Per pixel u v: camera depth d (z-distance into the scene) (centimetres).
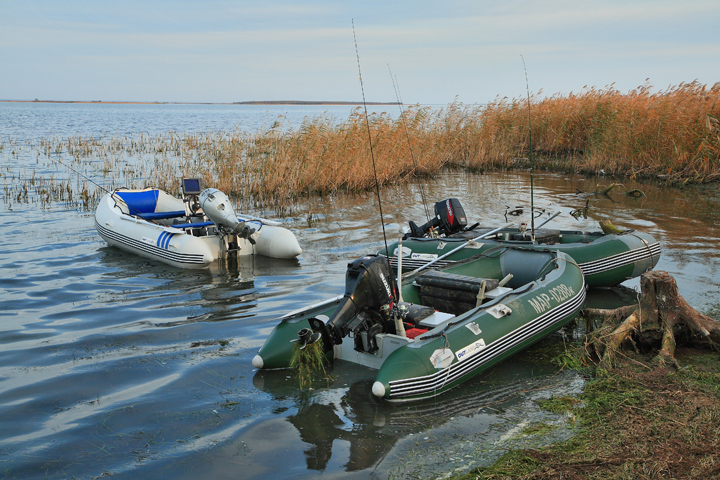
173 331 585
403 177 1777
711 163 1623
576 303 578
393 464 345
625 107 1805
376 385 415
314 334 443
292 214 1250
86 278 787
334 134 1667
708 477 312
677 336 522
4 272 805
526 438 370
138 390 453
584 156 2027
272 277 796
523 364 500
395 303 468
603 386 441
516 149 2281
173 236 865
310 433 386
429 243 816
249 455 360
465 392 445
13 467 348
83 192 1455
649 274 526
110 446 372
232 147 1803
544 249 653
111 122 6706
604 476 319
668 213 1170
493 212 1223
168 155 2458
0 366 496
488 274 654
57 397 441
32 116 8494
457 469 337
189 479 336
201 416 411
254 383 466
